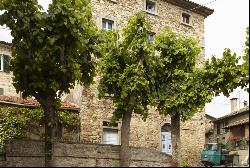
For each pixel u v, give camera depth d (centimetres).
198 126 3241
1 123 2455
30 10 1908
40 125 2544
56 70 1920
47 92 1967
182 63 2317
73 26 1861
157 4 3169
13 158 2139
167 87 2280
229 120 3822
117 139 2834
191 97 2236
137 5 3075
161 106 2294
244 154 2317
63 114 2608
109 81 2225
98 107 2772
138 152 2366
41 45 1900
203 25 3447
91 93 2756
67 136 2617
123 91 2148
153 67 2230
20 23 1902
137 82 2128
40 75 1919
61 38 1895
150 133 2962
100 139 2745
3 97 2608
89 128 2708
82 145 2253
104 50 2189
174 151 2277
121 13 2977
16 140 2166
